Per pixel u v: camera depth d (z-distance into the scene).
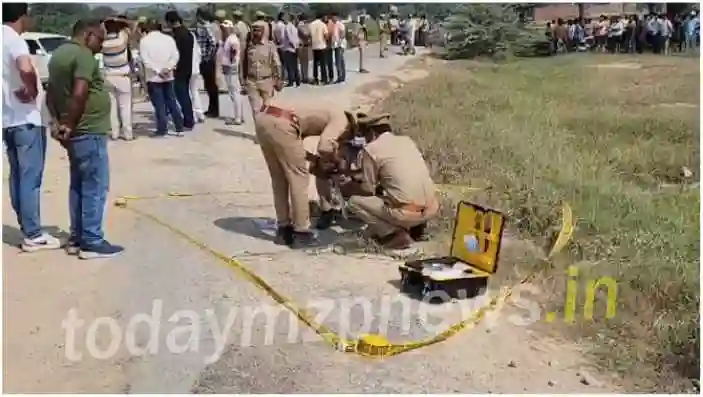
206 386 5.41
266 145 7.91
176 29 14.98
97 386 5.44
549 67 27.14
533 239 8.30
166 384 5.45
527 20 36.72
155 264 7.68
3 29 7.55
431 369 5.60
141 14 16.64
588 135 13.90
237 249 8.10
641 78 22.81
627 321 6.30
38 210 8.06
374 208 7.88
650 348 5.88
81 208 7.89
